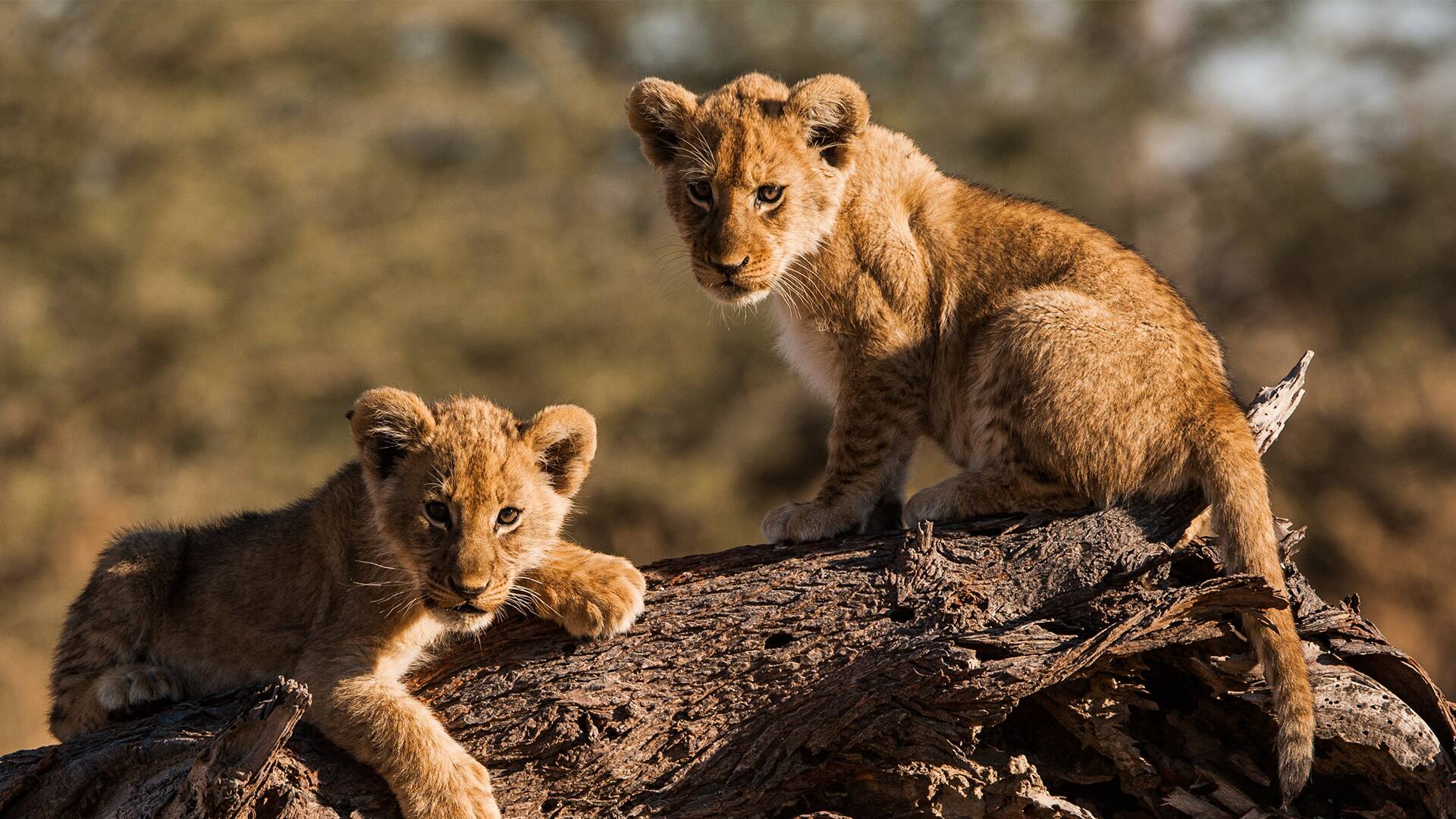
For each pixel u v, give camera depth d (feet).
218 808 26.27
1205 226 131.13
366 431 31.94
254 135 131.44
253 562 34.12
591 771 29.60
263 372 123.85
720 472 123.13
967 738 29.63
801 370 40.32
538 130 140.46
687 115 39.19
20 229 123.65
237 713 26.61
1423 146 130.93
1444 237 128.16
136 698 33.19
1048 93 125.49
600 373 125.18
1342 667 32.07
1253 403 37.06
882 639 30.09
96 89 124.57
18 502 108.68
